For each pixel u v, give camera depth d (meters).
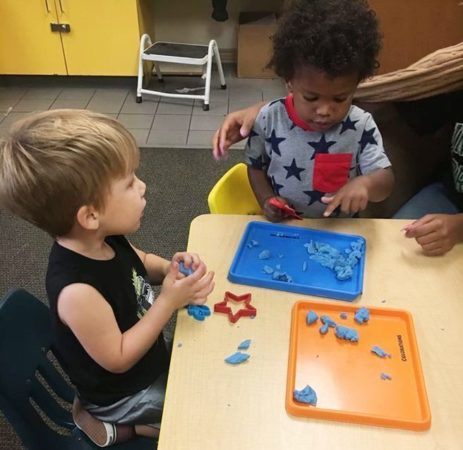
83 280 0.80
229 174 1.34
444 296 0.93
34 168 0.75
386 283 0.96
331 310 0.89
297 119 1.16
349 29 0.99
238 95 3.38
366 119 1.17
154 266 1.05
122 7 3.11
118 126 0.83
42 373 0.97
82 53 3.26
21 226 2.25
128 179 0.82
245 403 0.73
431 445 0.68
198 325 0.86
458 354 0.81
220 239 1.07
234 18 3.67
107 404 0.94
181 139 2.91
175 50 3.22
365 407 0.72
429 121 1.57
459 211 1.48
